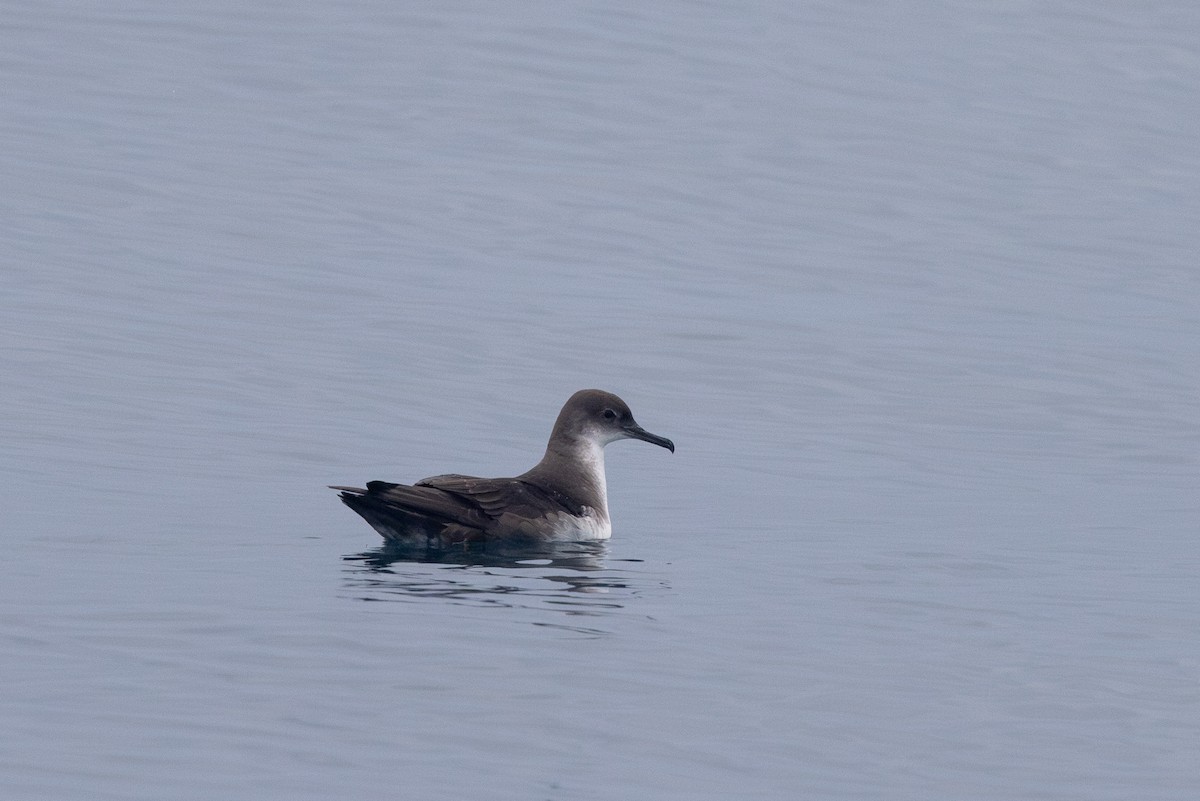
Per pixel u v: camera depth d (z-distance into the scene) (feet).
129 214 105.29
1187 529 60.08
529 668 41.37
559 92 149.59
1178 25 196.24
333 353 81.82
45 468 62.39
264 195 112.78
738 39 174.19
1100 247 114.52
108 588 47.60
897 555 55.31
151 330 83.15
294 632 43.60
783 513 61.57
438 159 126.72
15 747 35.27
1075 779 35.70
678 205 119.14
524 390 78.43
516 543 55.16
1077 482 67.51
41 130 124.26
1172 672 42.91
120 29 159.53
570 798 33.83
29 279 90.12
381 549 54.03
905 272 105.91
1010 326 94.53
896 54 174.09
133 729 36.52
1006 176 133.39
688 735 37.45
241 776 34.30
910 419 77.10
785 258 107.65
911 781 35.37
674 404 78.13
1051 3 203.92
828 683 41.27
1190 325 96.02
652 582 50.72
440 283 96.37
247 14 169.17
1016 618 47.78
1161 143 147.02
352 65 153.79
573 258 104.37
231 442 67.82
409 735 36.73
